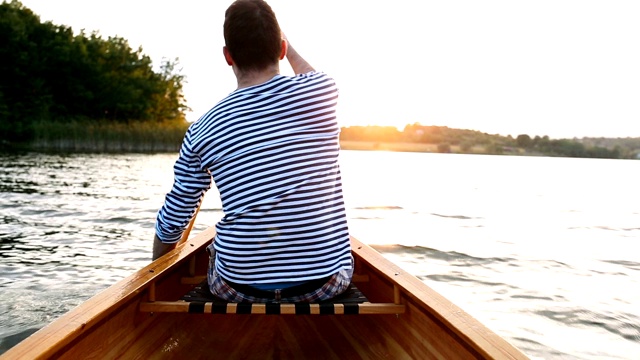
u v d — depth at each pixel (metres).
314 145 1.51
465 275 4.82
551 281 4.66
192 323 2.10
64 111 39.88
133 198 9.91
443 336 1.50
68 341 1.28
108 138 31.78
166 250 2.00
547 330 3.38
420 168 33.75
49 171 15.77
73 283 4.13
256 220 1.48
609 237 7.59
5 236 5.95
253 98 1.49
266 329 2.18
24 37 37.50
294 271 1.51
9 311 3.44
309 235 1.50
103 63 44.44
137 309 1.70
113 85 42.91
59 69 39.91
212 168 1.54
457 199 13.07
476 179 23.59
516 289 4.35
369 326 2.07
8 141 33.97
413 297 1.67
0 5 40.03
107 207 8.55
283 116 1.48
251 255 1.50
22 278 4.24
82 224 6.89
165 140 33.12
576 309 3.82
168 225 1.77
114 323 1.55
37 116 36.31
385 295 2.03
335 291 1.60
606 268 5.29
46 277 4.28
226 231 1.55
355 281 2.32
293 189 1.47
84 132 31.27
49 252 5.19
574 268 5.25
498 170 35.97
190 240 2.47
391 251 5.89
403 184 18.39
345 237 1.60
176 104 52.38
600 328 3.43
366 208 10.42
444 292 4.25
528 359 1.19
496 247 6.30
